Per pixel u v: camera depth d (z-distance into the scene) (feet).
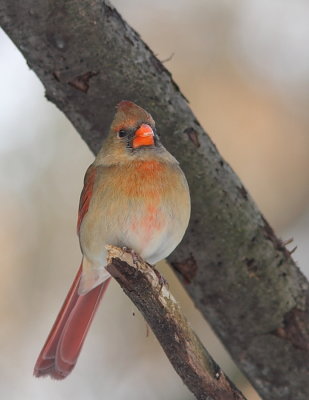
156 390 36.01
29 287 38.09
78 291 28.86
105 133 26.71
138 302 21.25
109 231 25.54
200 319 36.22
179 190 25.34
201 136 26.13
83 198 27.17
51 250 38.29
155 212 25.32
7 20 24.39
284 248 26.35
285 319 26.00
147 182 25.38
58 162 38.78
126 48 25.23
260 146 39.65
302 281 26.35
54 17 24.26
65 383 36.52
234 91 39.70
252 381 27.12
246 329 26.32
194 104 39.42
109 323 37.63
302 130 39.86
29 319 37.76
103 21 24.75
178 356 20.74
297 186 39.47
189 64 39.68
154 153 25.72
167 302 20.94
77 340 28.86
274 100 39.91
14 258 38.32
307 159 39.73
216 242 25.90
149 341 37.11
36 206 38.60
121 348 37.27
